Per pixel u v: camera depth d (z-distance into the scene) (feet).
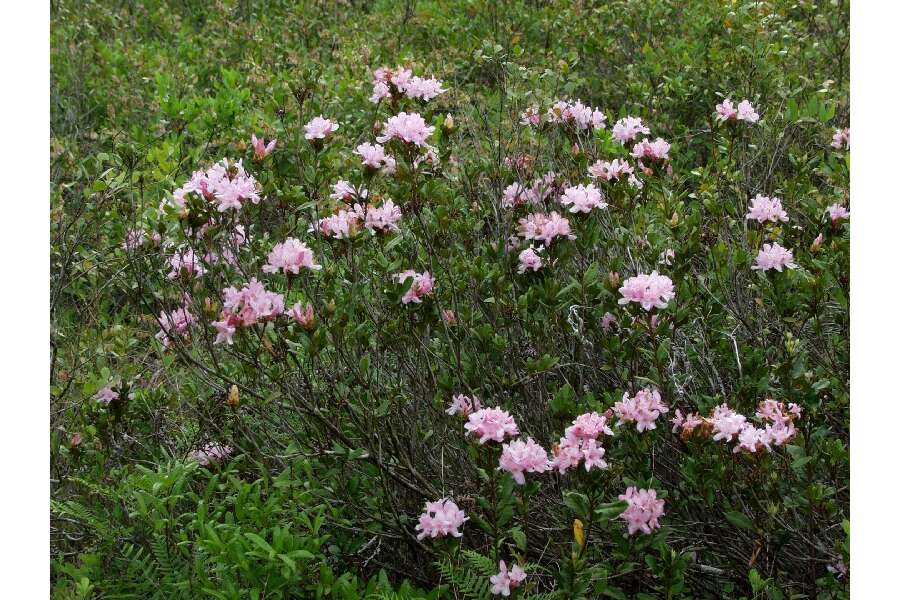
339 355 9.96
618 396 9.91
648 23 17.84
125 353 10.78
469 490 9.76
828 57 15.94
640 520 8.65
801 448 8.91
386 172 10.52
